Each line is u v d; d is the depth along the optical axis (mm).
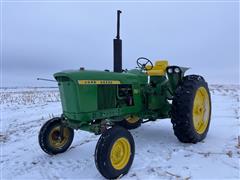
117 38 4824
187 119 4727
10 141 5895
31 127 7195
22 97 16516
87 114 4062
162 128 6410
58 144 4816
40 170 4117
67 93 4078
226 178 3500
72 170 4062
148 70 5527
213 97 13625
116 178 3668
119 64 4848
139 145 5055
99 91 4324
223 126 6203
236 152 4422
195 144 4957
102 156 3518
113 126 3877
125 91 4883
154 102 5309
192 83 5000
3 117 9047
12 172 4105
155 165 4047
